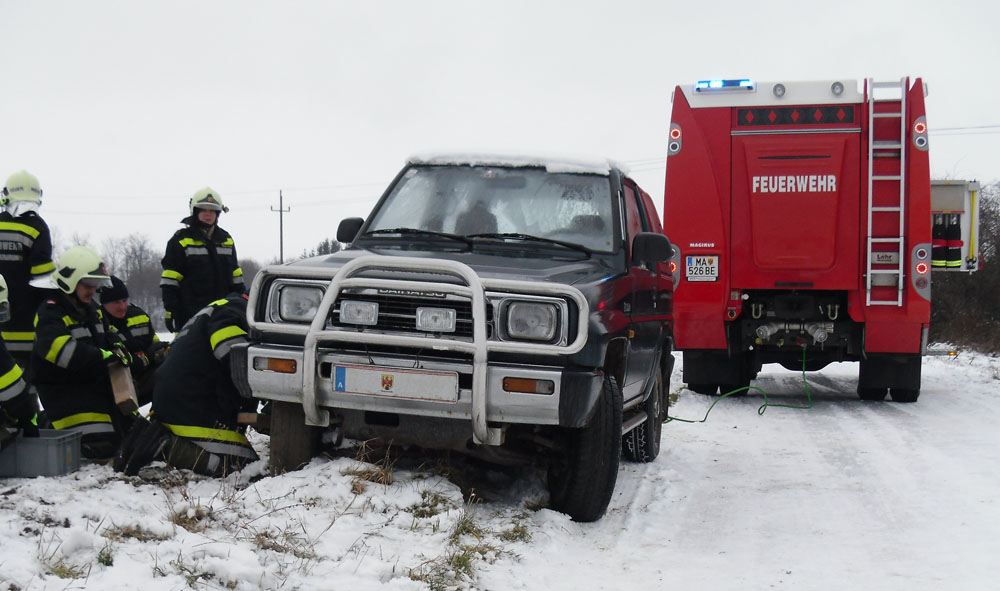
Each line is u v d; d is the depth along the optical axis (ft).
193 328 18.92
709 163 37.86
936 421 32.83
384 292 16.67
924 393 43.09
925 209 36.04
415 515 16.02
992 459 24.89
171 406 18.40
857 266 36.78
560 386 15.87
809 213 37.04
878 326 36.63
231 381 18.93
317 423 16.99
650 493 21.25
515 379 15.98
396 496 16.53
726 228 37.86
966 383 47.73
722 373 40.04
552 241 19.99
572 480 17.74
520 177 21.53
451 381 16.21
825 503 20.21
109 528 14.10
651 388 23.89
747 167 37.58
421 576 13.37
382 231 20.75
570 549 16.26
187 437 18.22
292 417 18.02
